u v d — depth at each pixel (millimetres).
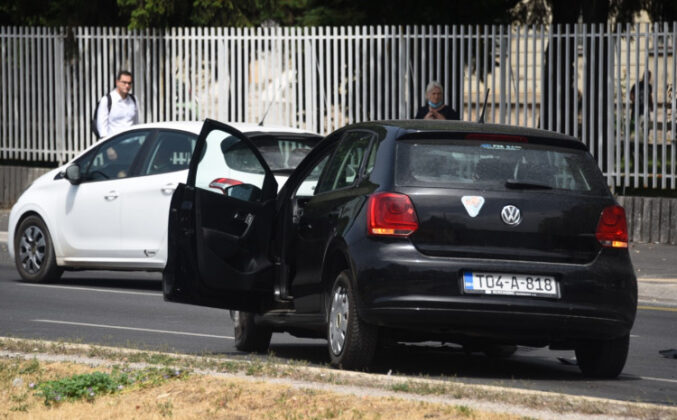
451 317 26469
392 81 64188
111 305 41812
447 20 75438
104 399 23969
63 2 80125
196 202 29859
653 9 71312
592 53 60375
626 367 31281
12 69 74250
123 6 75875
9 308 40531
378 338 27703
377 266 26594
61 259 47219
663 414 21797
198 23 76438
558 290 26844
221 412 22438
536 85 66250
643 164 59812
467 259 26672
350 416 21547
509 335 27000
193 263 29812
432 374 28828
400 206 26766
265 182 30953
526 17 75125
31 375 25953
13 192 75125
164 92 71125
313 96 66812
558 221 27141
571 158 28016
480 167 27375
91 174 46500
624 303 27328
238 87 68688
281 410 22391
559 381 28234
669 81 60219
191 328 36812
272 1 79625
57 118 73188
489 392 23250
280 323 30750
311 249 29156
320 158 30875
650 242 59812
